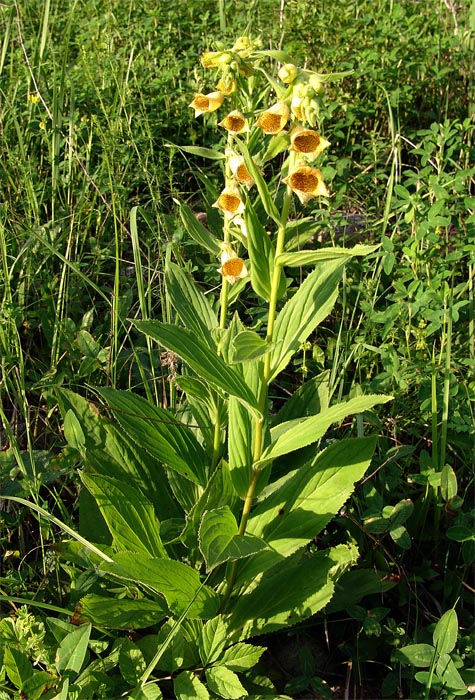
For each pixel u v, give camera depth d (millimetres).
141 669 741
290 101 653
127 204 1232
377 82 1414
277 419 870
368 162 1324
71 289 1090
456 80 1567
